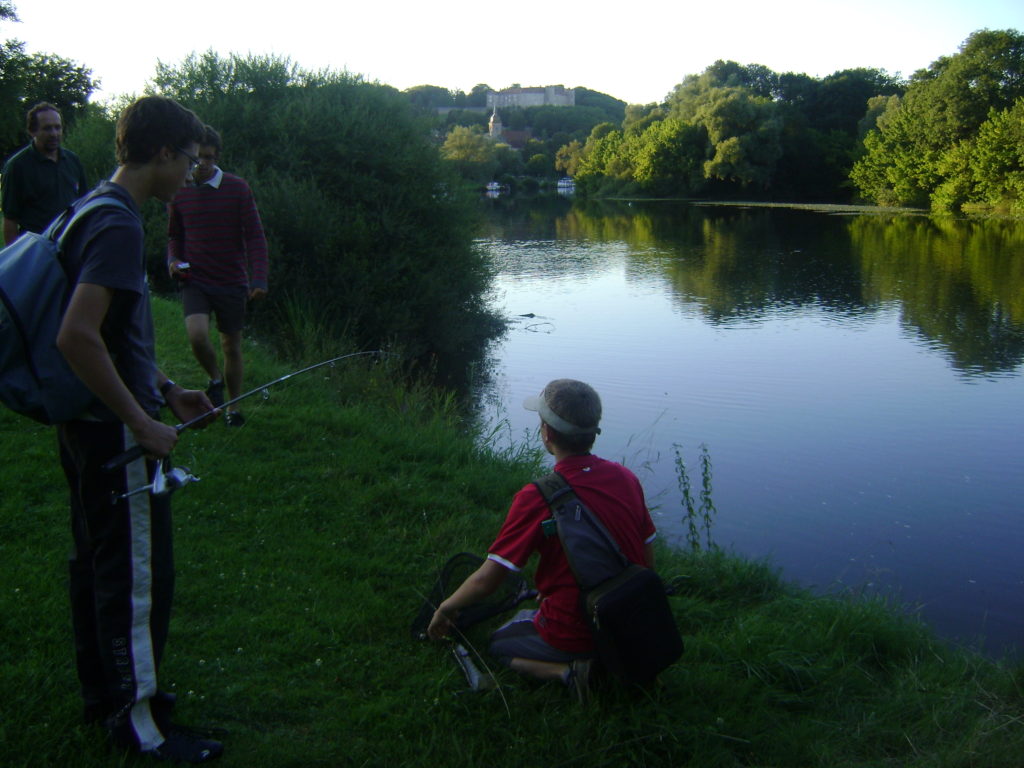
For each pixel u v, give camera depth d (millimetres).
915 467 8211
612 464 3023
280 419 5777
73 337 2105
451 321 14219
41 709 2592
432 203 14523
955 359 13125
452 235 14812
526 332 15578
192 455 4918
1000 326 15750
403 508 4617
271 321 12250
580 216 50281
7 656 2840
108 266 2148
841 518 6902
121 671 2400
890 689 3338
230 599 3430
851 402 10664
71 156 6309
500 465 5906
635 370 12562
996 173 44312
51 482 4258
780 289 20719
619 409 10414
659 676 3084
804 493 7480
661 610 2809
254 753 2551
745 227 40312
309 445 5402
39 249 2215
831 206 57531
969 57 50938
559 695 2977
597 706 2857
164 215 13062
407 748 2660
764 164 68875
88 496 2334
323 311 12516
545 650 2996
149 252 13008
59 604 3162
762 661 3342
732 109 68250
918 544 6414
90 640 2488
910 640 3801
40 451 4605
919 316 16938
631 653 2746
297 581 3646
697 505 7121
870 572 5902
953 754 2791
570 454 2986
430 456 5656
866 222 42219
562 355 13711
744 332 15531
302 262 12914
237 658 3025
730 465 8266
